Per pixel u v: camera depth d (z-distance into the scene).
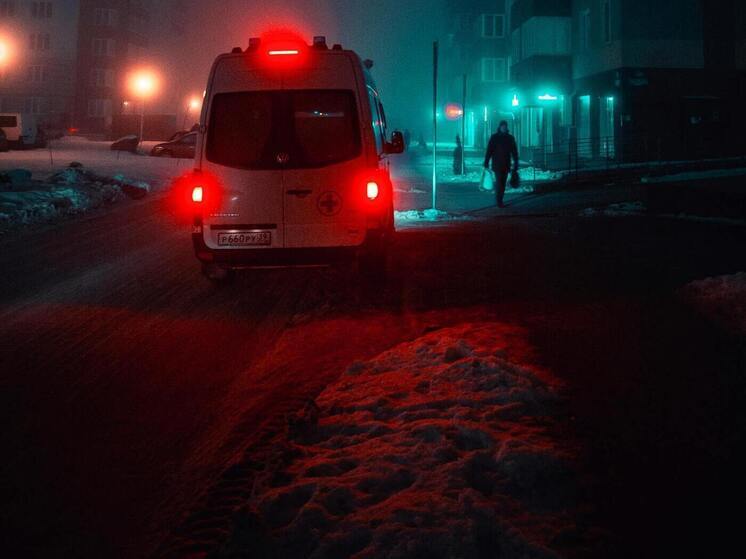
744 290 6.75
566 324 6.34
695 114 29.70
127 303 7.83
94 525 3.27
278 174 7.77
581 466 3.49
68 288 8.58
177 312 7.43
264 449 3.94
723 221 13.45
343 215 7.79
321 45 8.02
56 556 3.02
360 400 4.50
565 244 11.38
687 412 4.22
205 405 4.77
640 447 3.74
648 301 7.18
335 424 4.07
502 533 2.79
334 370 5.41
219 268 8.46
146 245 12.15
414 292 8.09
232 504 3.36
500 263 9.75
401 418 4.13
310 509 3.00
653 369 5.02
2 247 11.62
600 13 31.81
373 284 8.41
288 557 2.79
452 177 30.25
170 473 3.79
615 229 13.12
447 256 10.46
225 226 7.83
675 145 29.64
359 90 7.88
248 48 8.00
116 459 3.96
